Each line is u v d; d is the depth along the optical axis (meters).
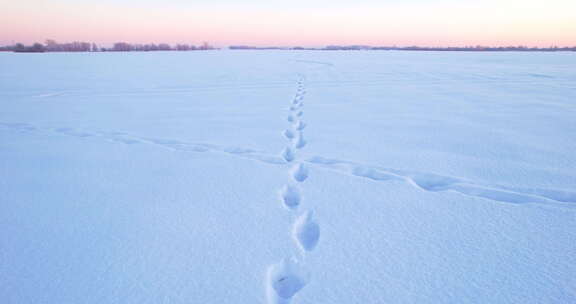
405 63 18.11
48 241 1.58
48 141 3.41
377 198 2.04
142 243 1.57
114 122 4.36
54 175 2.45
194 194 2.12
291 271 1.42
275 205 1.96
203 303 1.20
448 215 1.81
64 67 15.03
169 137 3.57
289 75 11.38
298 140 3.50
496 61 19.64
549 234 1.62
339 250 1.52
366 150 3.04
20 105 5.80
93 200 2.03
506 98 6.07
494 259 1.44
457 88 7.65
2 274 1.35
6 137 3.58
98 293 1.25
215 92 7.38
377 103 5.75
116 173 2.49
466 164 2.62
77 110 5.29
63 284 1.29
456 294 1.24
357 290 1.27
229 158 2.84
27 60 20.94
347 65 16.61
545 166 2.54
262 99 6.35
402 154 2.90
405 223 1.74
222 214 1.85
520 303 1.20
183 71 12.98
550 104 5.36
